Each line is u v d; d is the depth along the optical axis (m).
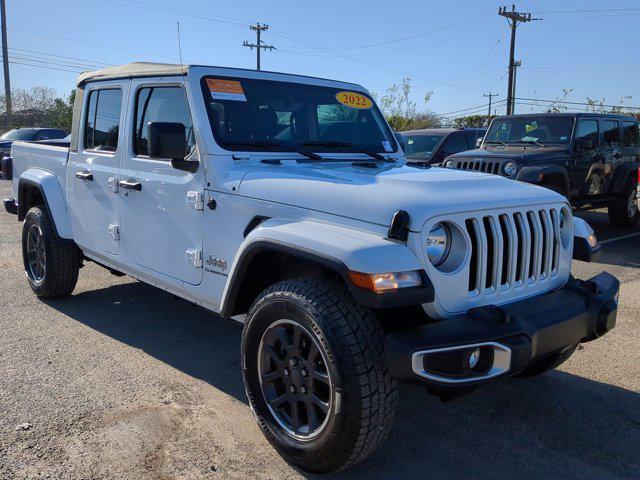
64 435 3.21
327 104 4.36
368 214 2.80
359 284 2.52
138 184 4.10
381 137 4.62
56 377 3.94
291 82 4.22
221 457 3.06
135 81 4.24
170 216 3.87
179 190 3.76
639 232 10.49
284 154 3.88
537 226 3.22
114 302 5.62
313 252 2.72
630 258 8.11
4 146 18.84
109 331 4.85
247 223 3.32
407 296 2.55
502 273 3.07
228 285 3.28
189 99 3.73
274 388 3.11
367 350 2.63
